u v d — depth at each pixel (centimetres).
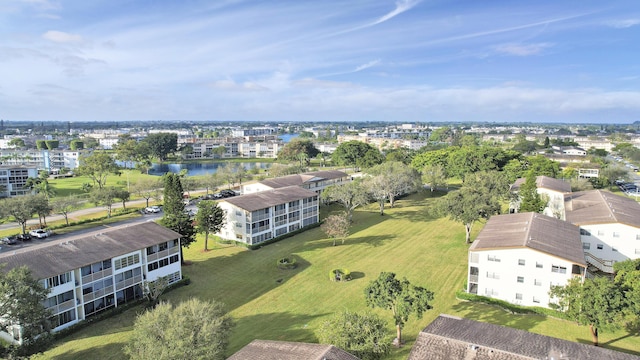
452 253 6675
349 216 8888
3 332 4078
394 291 3897
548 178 9700
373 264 6250
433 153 13850
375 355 3372
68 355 3853
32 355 3666
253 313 4709
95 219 8900
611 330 3559
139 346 3306
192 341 3188
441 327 3419
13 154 19238
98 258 4566
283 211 7900
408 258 6494
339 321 3478
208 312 3534
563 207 7519
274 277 5778
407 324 4344
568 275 4466
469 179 8794
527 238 4906
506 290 4797
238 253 6794
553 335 4059
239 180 13900
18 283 3412
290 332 4241
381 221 8862
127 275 4934
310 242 7431
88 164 13625
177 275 5566
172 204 6631
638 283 3809
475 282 4972
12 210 7431
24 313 3366
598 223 5966
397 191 10088
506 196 8225
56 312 4181
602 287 3669
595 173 13438
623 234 5841
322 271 5984
